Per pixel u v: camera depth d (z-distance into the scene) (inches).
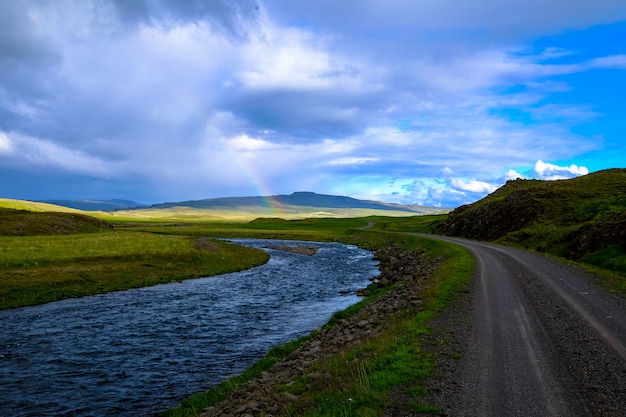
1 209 3838.6
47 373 690.8
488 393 417.4
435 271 1397.6
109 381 662.5
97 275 1642.5
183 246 2524.6
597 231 1653.5
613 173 3427.7
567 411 378.6
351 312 1090.1
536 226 2479.1
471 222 3462.1
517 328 664.4
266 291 1541.6
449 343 585.6
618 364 499.8
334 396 426.9
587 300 877.8
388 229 5841.5
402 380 450.6
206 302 1320.1
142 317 1103.0
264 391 530.0
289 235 5428.2
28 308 1196.5
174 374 697.0
